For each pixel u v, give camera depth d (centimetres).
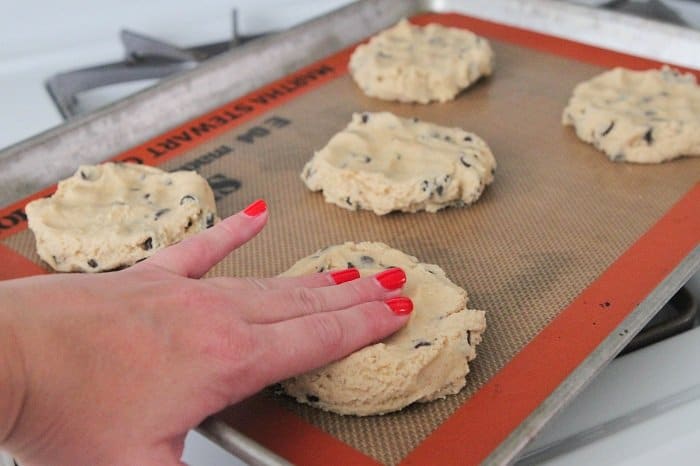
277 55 67
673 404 44
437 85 65
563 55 69
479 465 38
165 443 37
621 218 54
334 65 69
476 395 43
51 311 37
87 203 54
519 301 49
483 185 56
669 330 48
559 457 42
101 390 37
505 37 72
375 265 48
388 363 42
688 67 67
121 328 38
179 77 62
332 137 61
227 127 62
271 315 40
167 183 55
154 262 42
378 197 55
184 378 37
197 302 39
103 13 78
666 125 58
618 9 78
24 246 53
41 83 72
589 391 45
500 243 53
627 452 42
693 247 52
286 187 57
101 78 71
